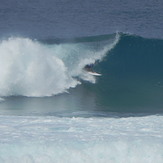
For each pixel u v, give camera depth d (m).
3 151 65.12
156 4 196.12
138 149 66.12
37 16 177.00
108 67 111.31
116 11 183.00
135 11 182.88
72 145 66.62
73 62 106.56
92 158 65.38
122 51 115.25
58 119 78.69
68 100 97.94
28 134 71.19
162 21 167.25
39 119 78.62
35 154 65.06
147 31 152.38
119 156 65.62
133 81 108.31
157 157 65.44
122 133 71.88
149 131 72.88
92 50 112.12
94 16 174.75
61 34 145.00
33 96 98.00
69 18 172.00
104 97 100.69
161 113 91.00
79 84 103.56
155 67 113.88
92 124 76.12
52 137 70.00
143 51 116.56
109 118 80.75
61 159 64.94
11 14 180.75
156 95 103.06
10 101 95.44
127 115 88.56
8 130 72.81
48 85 99.88
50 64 101.38
